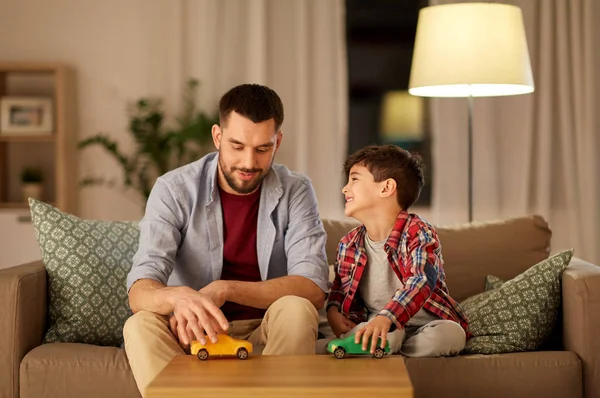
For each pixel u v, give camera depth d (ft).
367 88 17.65
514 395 7.06
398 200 7.38
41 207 8.19
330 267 8.71
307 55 16.37
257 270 7.72
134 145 16.55
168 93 16.48
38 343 7.67
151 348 6.23
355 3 17.57
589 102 16.29
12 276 7.38
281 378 4.96
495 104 16.43
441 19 10.19
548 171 16.43
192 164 7.79
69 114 16.11
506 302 7.55
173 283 7.73
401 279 7.23
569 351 7.30
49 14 16.48
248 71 16.40
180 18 16.33
